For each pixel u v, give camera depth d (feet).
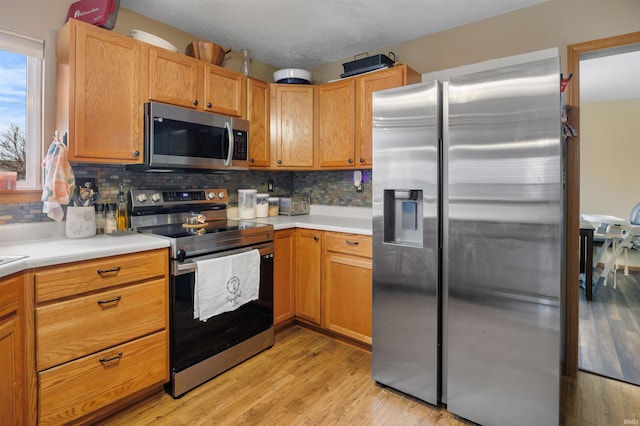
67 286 4.83
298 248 8.79
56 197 5.55
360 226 7.95
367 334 7.54
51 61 6.23
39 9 6.08
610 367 7.23
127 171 7.46
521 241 5.01
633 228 12.78
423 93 5.84
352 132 8.89
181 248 6.10
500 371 5.26
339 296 8.00
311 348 7.97
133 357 5.57
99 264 5.15
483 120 5.25
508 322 5.16
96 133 6.05
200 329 6.45
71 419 4.91
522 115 4.92
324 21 7.93
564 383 6.68
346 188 10.36
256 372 6.94
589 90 13.87
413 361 6.13
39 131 6.20
